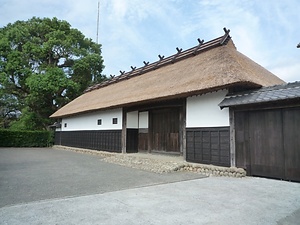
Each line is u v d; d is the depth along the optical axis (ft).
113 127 40.75
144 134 37.52
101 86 60.13
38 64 74.08
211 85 21.57
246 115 21.11
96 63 75.00
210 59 28.76
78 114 50.85
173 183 17.95
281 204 12.38
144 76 42.45
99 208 11.64
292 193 14.66
